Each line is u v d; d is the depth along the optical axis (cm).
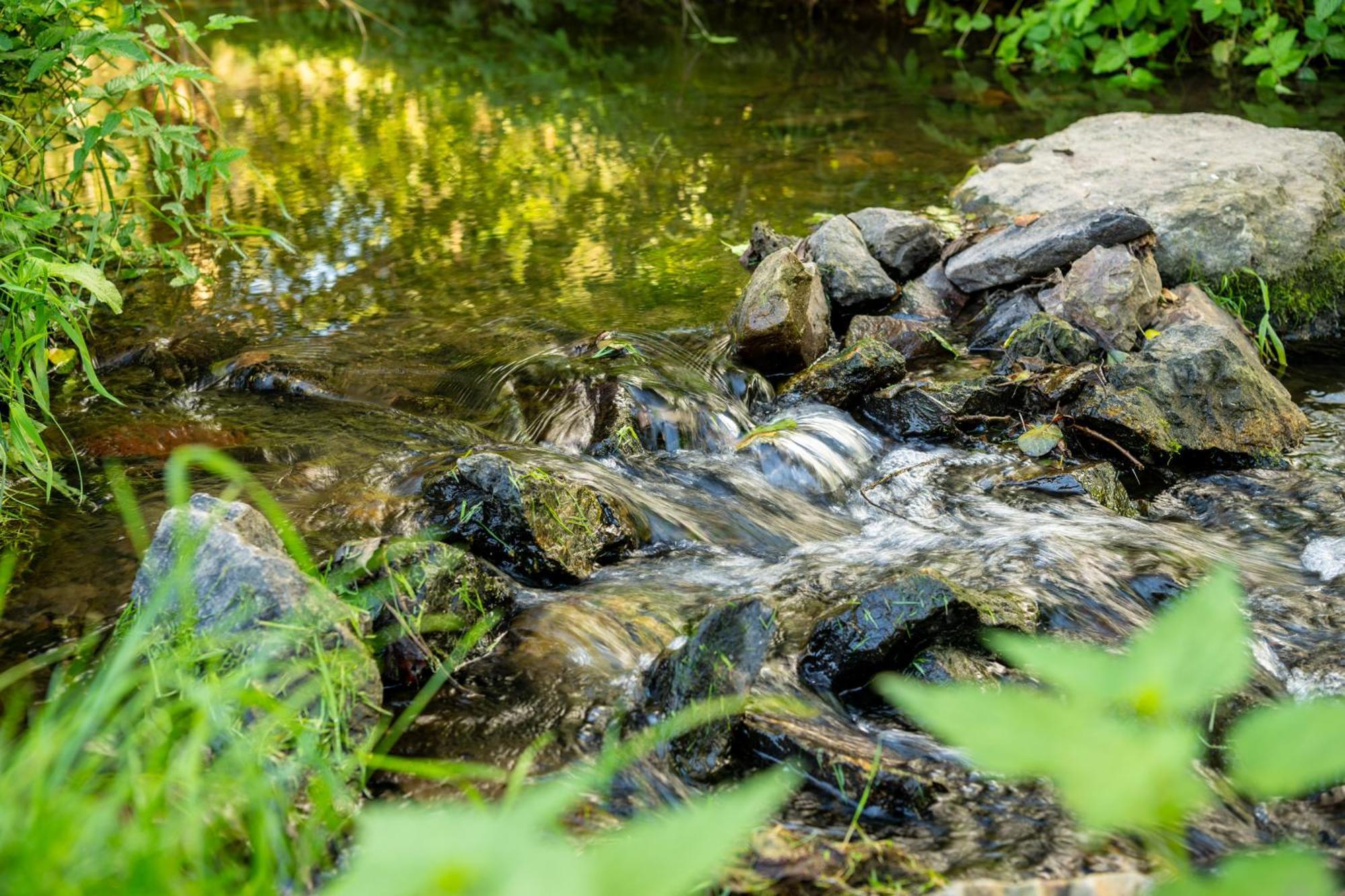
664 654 252
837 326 455
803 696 240
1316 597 294
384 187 598
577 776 216
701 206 568
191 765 167
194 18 1061
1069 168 541
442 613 255
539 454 341
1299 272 466
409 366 407
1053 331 407
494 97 786
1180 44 873
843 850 187
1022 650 63
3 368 320
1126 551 309
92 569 277
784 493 351
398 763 192
